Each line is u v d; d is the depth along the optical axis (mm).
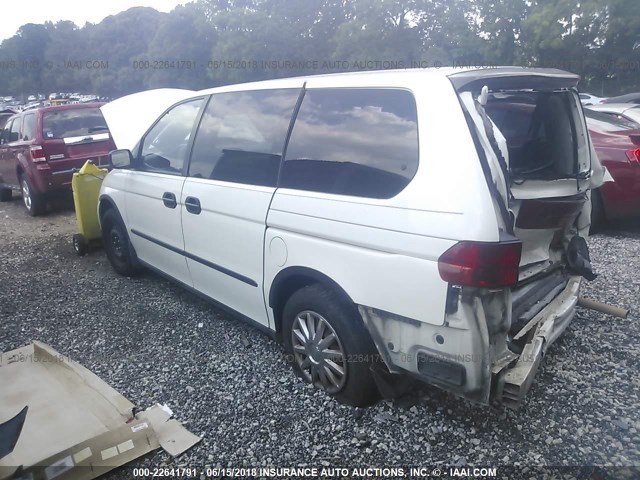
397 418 2883
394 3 25141
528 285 3096
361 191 2699
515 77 2670
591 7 22281
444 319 2369
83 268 5711
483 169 2326
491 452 2621
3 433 2561
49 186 8156
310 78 3244
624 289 4496
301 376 3252
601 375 3244
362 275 2637
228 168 3547
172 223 4062
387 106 2715
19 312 4562
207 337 3949
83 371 3330
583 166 3113
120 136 4980
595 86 24719
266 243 3160
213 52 29500
